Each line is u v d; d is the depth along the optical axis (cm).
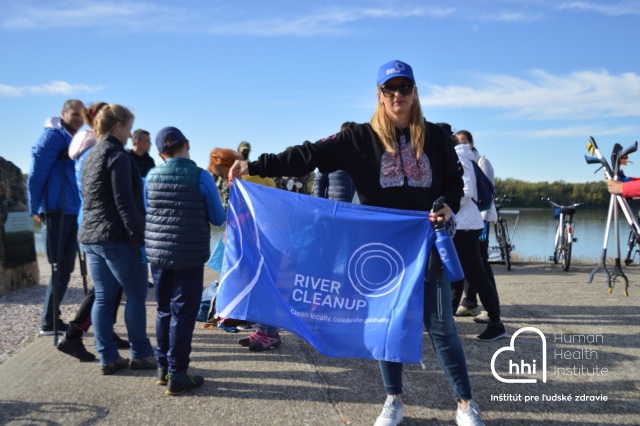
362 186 290
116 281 369
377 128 283
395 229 284
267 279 303
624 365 384
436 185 289
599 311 540
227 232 313
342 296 290
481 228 439
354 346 283
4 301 587
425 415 304
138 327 373
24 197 675
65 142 448
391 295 282
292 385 347
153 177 338
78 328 385
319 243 297
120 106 363
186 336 329
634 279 734
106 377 361
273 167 295
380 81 275
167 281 341
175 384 327
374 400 325
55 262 447
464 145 465
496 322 441
